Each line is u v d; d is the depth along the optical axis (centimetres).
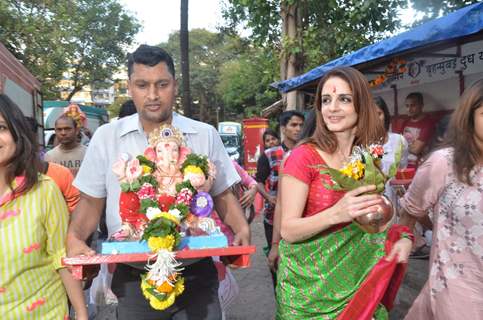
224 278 266
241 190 399
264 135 567
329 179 220
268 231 464
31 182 220
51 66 2089
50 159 534
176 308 235
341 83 220
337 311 222
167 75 232
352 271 220
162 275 195
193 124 256
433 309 238
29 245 218
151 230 196
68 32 2184
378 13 917
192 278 236
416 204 254
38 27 1962
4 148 214
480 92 220
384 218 207
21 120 221
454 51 592
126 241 212
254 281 584
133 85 233
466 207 223
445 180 234
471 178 223
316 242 219
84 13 2533
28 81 990
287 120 460
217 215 289
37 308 222
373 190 200
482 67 545
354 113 221
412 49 504
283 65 1009
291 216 218
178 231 206
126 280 233
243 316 468
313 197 222
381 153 214
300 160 221
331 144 224
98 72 2759
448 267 230
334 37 962
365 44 952
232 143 2730
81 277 200
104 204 260
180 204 209
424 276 495
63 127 530
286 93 968
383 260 218
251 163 1848
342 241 217
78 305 232
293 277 227
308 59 1002
